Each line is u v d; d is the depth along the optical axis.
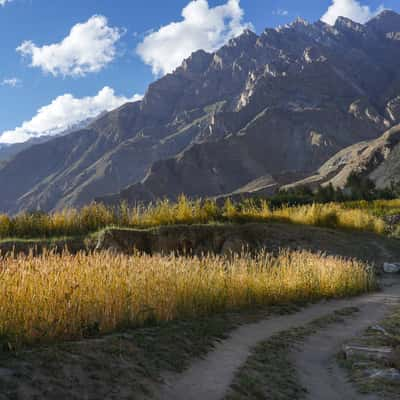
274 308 10.92
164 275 8.59
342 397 5.55
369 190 71.81
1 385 3.98
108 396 4.41
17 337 5.23
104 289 6.96
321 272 14.45
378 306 12.48
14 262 6.69
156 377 5.14
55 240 16.91
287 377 6.06
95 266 7.46
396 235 27.81
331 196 58.28
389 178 150.75
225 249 18.41
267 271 13.09
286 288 12.42
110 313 6.62
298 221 24.00
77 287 6.49
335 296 13.80
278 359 6.82
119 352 5.45
